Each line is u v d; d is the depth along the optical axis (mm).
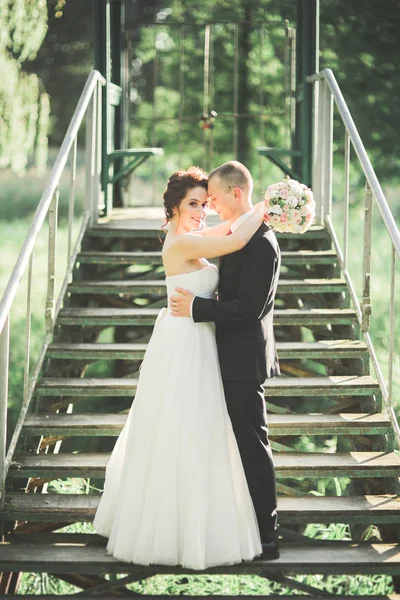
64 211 16344
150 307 5781
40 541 3857
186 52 13258
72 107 17328
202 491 3426
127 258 5598
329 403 8766
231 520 3473
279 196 3469
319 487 6945
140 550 3461
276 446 4422
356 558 3629
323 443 8188
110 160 6613
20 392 8969
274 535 3635
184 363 3496
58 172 4789
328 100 5938
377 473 4090
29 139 7539
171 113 13578
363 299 4840
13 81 7387
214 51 12781
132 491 3527
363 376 4723
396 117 11695
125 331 7688
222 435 3490
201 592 5379
